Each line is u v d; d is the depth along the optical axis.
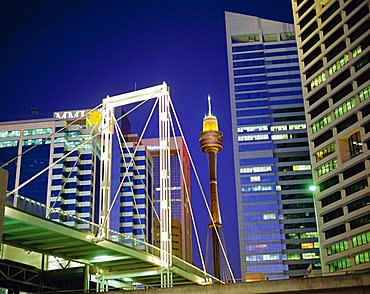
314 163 126.25
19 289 82.19
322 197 121.38
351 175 115.44
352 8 121.56
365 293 44.41
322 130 125.25
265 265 197.00
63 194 186.25
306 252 196.75
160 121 87.50
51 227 61.59
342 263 113.00
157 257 80.12
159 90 89.62
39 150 192.88
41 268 82.75
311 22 134.00
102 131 88.31
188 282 89.75
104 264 79.94
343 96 121.12
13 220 57.19
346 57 121.62
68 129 197.50
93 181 193.38
